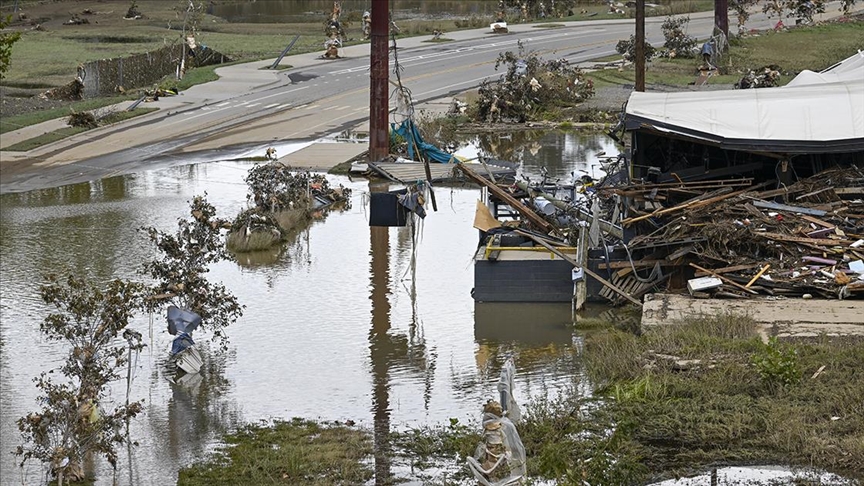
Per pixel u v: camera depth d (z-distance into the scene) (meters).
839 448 32.94
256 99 118.19
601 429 35.66
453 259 59.75
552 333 46.91
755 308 45.19
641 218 50.28
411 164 66.31
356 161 86.81
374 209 56.25
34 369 43.62
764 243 48.41
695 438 34.50
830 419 34.84
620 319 47.75
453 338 46.72
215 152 93.06
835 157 54.66
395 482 32.97
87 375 37.75
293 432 37.22
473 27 175.62
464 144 95.06
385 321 49.31
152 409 39.81
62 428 35.34
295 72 135.25
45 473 35.00
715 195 51.69
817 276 46.78
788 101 56.03
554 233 53.44
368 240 64.25
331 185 79.75
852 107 55.16
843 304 45.12
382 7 83.88
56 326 38.75
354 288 54.59
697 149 56.03
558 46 150.25
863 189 51.53
